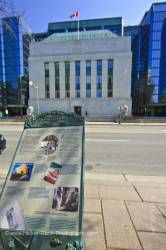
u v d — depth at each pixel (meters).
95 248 2.71
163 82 53.69
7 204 2.43
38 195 2.42
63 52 49.12
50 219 2.29
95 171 6.50
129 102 48.16
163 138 12.78
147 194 4.34
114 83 48.38
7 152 9.00
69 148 2.62
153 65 53.31
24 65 54.97
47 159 2.61
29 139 2.77
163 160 7.84
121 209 3.68
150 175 6.09
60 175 2.49
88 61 48.72
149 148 9.89
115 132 15.71
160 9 50.75
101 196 4.22
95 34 51.28
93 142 11.39
